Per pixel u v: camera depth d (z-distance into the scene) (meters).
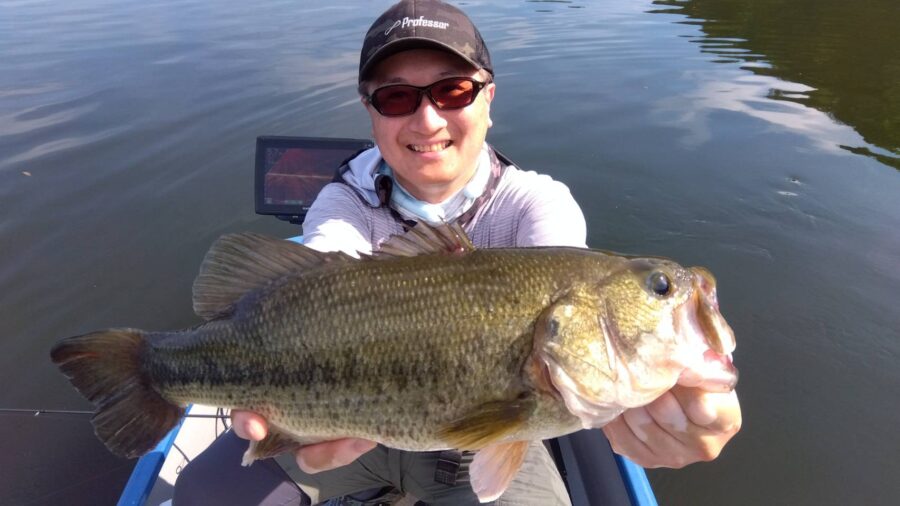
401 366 0.44
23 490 0.80
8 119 1.98
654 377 0.43
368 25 3.22
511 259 0.45
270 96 2.16
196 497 0.63
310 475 0.64
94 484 0.81
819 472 0.91
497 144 1.86
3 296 1.24
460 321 0.44
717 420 0.41
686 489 0.91
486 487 0.45
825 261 1.35
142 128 1.91
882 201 1.55
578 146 1.86
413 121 0.60
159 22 3.48
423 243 0.47
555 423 0.44
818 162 1.75
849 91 2.30
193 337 0.48
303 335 0.45
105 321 1.17
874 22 3.41
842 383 1.05
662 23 3.39
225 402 0.47
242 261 0.48
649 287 0.44
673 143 1.89
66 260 1.33
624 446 0.46
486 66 0.62
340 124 1.91
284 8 3.86
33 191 1.56
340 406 0.45
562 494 0.63
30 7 4.25
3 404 1.03
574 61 2.68
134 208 1.51
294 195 1.05
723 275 1.33
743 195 1.62
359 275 0.46
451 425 0.43
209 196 1.55
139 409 0.50
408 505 0.68
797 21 3.49
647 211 1.57
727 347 0.42
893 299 1.22
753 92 2.31
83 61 2.64
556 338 0.43
